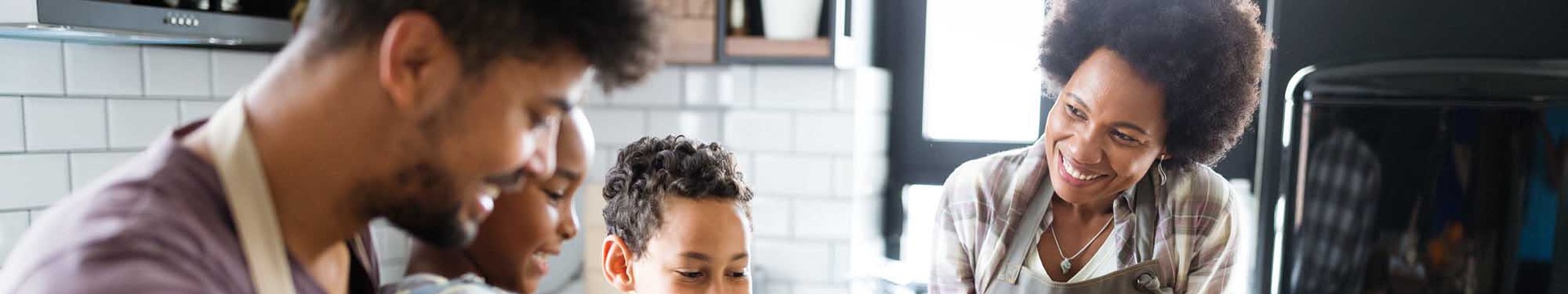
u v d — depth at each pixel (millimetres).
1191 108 1045
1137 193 1115
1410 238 962
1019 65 1926
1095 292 1144
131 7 1316
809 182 2178
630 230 979
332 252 582
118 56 1716
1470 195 935
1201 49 1023
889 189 2305
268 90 502
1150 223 1109
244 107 505
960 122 2117
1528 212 920
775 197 2219
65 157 1667
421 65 480
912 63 2244
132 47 1732
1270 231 1032
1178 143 1070
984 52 1988
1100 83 1090
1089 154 1118
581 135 739
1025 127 1987
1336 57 971
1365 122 967
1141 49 1051
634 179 985
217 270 462
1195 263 1100
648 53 538
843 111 2127
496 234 706
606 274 1033
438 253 703
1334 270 999
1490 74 914
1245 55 1013
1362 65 960
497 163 508
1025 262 1196
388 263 2051
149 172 479
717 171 963
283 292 500
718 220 945
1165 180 1098
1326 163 988
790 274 2227
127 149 1743
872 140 2213
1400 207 962
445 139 493
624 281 1019
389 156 496
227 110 511
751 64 2115
